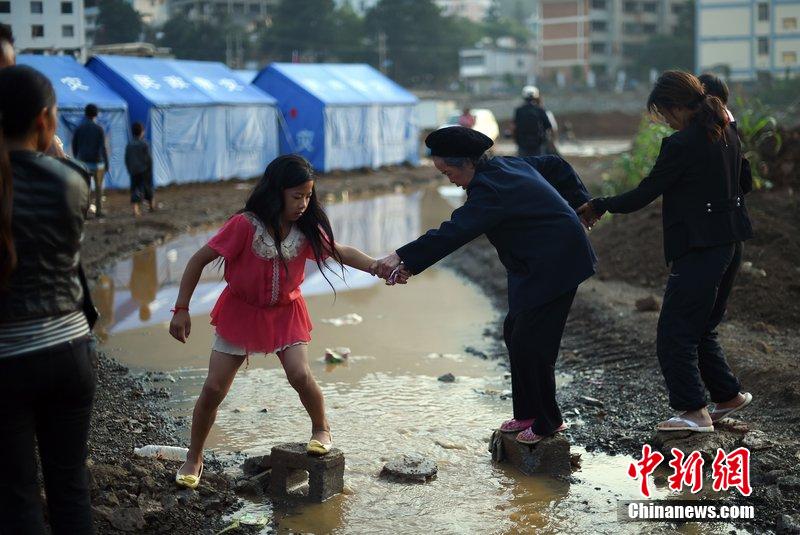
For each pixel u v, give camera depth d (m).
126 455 5.16
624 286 9.80
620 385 6.66
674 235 5.22
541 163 5.52
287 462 4.80
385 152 30.97
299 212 4.55
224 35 82.38
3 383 3.13
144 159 17.16
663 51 87.88
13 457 3.21
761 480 4.87
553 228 4.98
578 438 5.69
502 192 4.97
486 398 6.63
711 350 5.47
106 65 22.39
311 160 27.62
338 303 10.04
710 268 5.16
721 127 5.13
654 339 7.48
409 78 91.25
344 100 28.27
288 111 27.53
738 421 5.54
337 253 4.79
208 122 24.02
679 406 5.28
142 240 14.31
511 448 5.31
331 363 7.56
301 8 85.50
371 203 21.48
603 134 63.28
